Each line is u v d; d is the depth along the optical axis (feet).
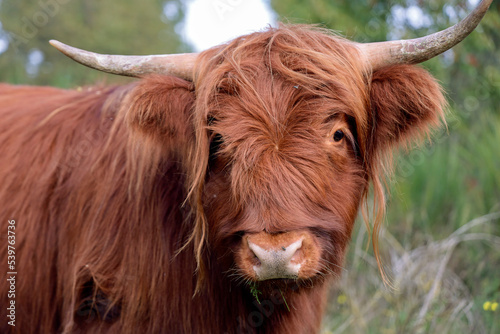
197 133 13.74
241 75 13.39
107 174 16.24
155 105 13.93
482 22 31.76
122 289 15.60
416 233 28.14
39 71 57.67
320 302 17.88
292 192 12.46
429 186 30.58
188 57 15.23
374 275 26.18
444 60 33.58
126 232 15.71
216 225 13.65
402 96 14.42
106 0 71.72
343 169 13.85
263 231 12.25
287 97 13.14
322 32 15.67
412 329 21.40
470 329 21.18
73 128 17.71
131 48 72.95
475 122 33.30
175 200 15.64
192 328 15.60
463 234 27.14
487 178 29.60
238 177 12.69
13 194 17.57
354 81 14.21
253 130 12.89
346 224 13.98
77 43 64.18
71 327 15.97
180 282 15.49
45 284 17.13
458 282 23.71
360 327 22.99
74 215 16.52
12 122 18.88
